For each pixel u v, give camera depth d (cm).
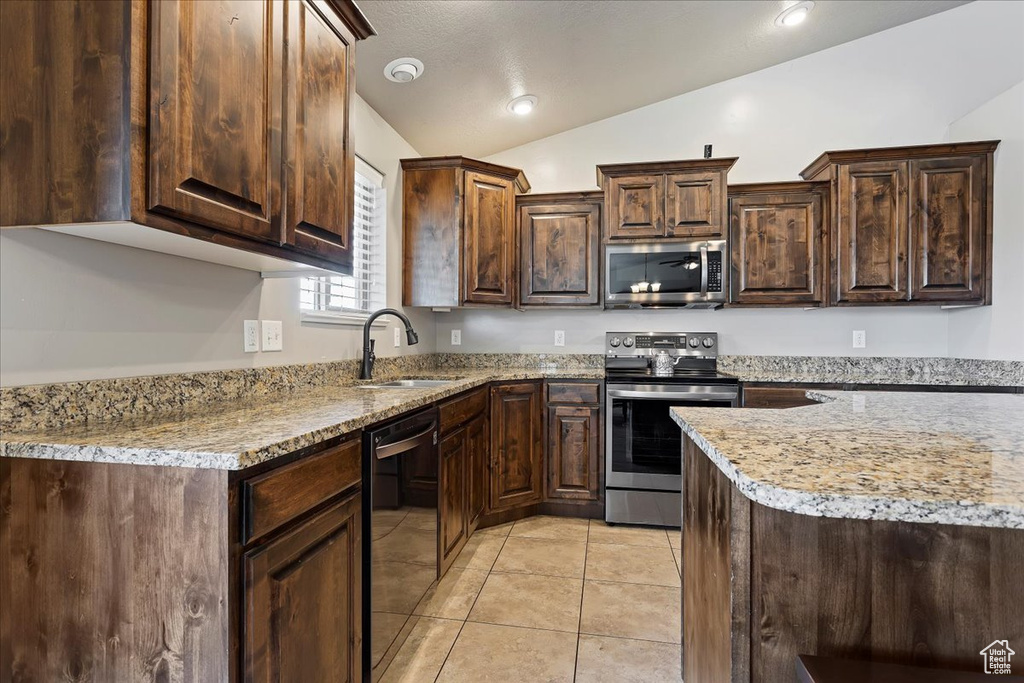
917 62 320
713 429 110
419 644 171
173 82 102
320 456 114
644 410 288
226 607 87
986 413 133
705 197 302
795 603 88
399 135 303
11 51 100
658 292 307
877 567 85
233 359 169
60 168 98
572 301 323
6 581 96
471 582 216
